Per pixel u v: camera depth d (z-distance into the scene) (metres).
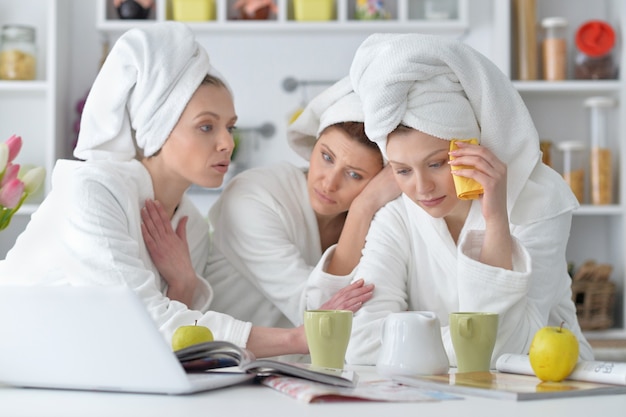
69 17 3.96
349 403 1.09
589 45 3.81
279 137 3.94
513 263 1.81
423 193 1.86
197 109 2.13
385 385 1.26
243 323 1.86
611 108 3.91
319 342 1.52
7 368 1.23
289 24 3.75
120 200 2.02
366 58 1.85
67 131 3.97
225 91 2.20
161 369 1.13
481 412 1.02
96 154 2.14
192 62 2.14
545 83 3.76
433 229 1.99
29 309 1.16
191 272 2.20
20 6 3.96
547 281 1.93
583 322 3.62
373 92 1.82
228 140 2.17
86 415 1.01
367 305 1.97
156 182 2.19
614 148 3.91
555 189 1.97
